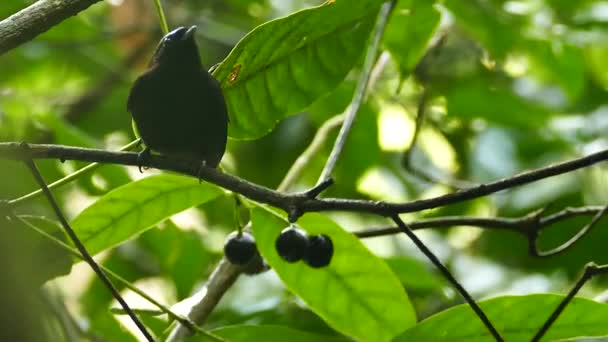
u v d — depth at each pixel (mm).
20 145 5215
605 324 6062
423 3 8539
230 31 13727
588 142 12562
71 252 5711
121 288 11422
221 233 11695
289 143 12820
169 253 10320
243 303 9688
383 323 6887
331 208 5500
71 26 13234
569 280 12352
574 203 12344
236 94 6582
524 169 12469
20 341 2951
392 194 13188
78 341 8328
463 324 6098
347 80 11945
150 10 14375
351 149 12211
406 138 13344
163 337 7070
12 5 11516
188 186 6531
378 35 7387
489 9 11086
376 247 12320
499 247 12633
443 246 12406
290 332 6801
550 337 6164
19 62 13906
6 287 2994
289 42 6363
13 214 5406
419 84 11727
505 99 12211
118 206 6547
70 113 13281
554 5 12031
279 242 5957
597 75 13375
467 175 13008
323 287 6809
